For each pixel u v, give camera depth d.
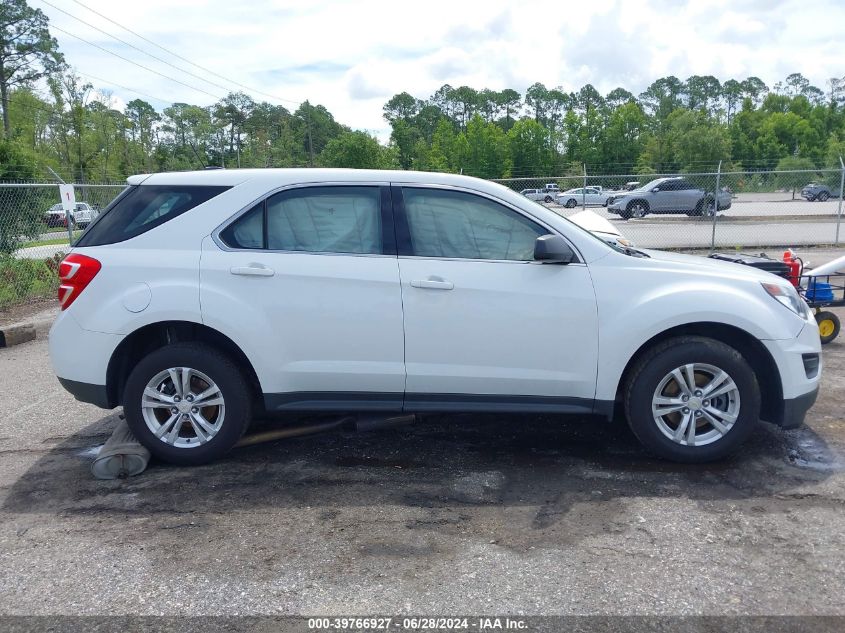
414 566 3.11
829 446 4.47
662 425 4.14
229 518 3.61
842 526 3.40
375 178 4.24
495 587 2.93
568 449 4.53
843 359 6.60
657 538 3.32
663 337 4.20
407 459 4.40
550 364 4.09
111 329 4.06
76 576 3.08
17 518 3.66
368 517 3.59
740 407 4.05
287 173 4.26
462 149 74.38
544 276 4.07
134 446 4.21
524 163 74.06
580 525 3.47
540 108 120.44
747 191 23.97
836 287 7.23
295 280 4.06
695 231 19.30
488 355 4.08
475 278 4.05
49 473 4.26
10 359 7.44
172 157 80.44
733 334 4.23
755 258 6.83
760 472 4.08
